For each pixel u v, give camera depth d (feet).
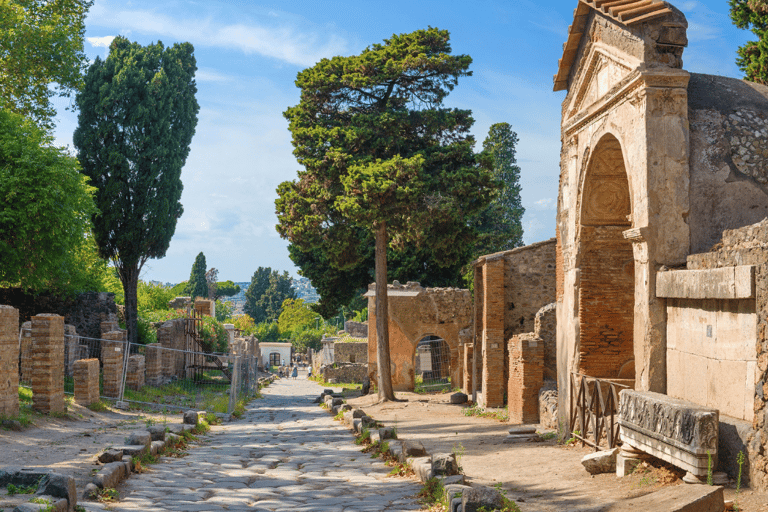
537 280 69.56
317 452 43.24
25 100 93.76
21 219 70.59
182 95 115.34
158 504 24.77
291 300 365.61
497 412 62.64
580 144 39.60
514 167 173.78
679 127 29.99
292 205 84.89
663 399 24.77
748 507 19.74
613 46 34.35
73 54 92.89
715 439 21.68
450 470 28.89
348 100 90.43
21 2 92.17
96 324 93.76
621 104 32.96
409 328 102.58
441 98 88.89
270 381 177.58
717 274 24.20
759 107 31.53
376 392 98.58
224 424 65.26
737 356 23.56
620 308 40.29
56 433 43.19
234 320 318.86
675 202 29.71
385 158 86.33
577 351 40.47
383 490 29.09
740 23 66.39
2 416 42.24
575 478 28.02
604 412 33.40
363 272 116.16
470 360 82.17
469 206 83.76
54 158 75.15
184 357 115.44
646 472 25.64
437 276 118.83
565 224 42.96
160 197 109.19
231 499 26.78
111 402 66.13
